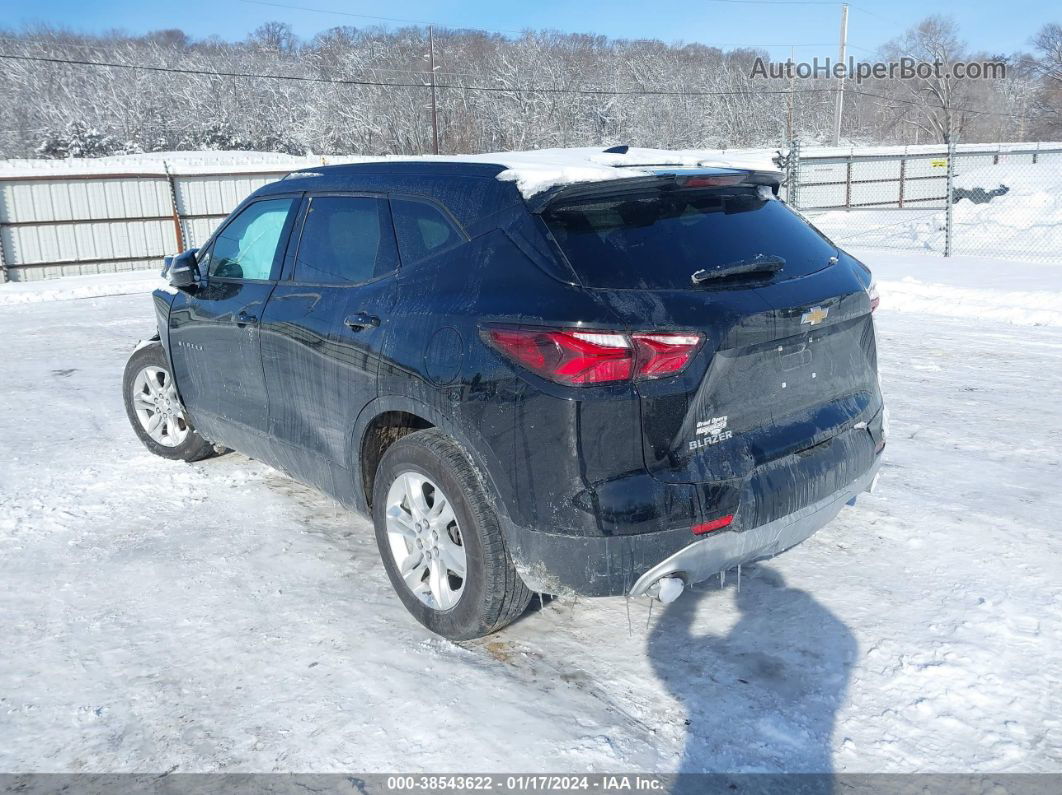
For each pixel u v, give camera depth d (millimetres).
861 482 3268
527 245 2854
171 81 74375
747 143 75812
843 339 3219
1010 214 18859
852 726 2637
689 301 2711
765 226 3213
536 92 73062
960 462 4898
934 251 16156
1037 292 10086
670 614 3320
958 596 3369
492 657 3061
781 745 2564
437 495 3084
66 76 72688
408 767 2504
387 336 3158
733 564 2918
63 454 5457
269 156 34062
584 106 74250
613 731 2641
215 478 4953
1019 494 4391
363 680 2930
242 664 3047
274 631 3264
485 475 2854
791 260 3109
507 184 3014
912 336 8594
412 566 3266
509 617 3033
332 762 2533
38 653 3139
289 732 2670
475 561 2918
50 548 4043
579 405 2607
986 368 7168
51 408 6742
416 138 70000
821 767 2473
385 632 3244
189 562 3867
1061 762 2465
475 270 2959
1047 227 17406
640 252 2824
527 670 2975
